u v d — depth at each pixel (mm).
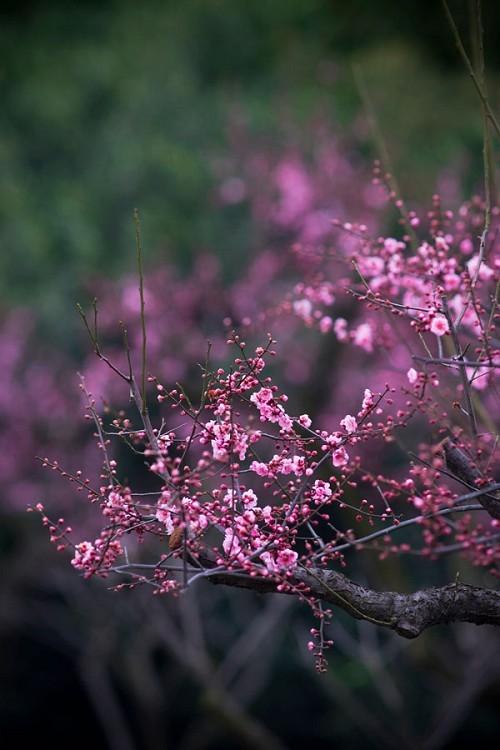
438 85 10148
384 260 3988
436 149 10031
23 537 12969
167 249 11938
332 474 7168
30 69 13664
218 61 13672
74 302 11992
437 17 9047
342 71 10867
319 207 11109
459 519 2627
